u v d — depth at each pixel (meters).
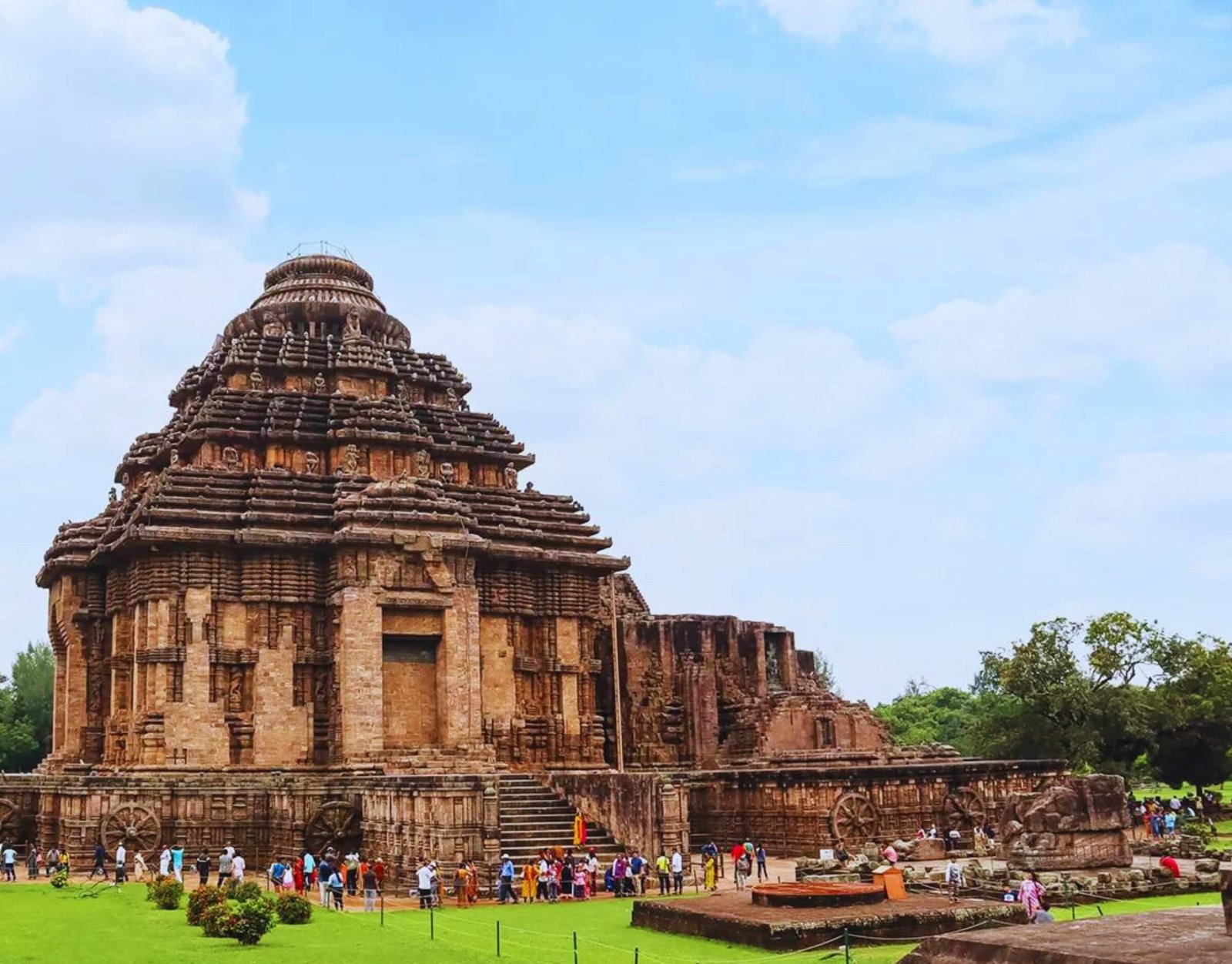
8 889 38.31
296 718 49.97
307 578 51.28
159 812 43.78
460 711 51.00
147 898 35.34
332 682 50.62
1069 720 73.75
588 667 57.62
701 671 63.91
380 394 59.72
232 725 49.09
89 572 57.09
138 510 51.69
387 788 41.25
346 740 48.75
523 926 31.94
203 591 49.38
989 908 30.12
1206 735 74.44
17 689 96.06
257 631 50.00
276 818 44.19
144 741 47.84
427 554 51.19
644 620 66.06
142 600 49.81
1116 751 75.56
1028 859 41.25
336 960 25.05
